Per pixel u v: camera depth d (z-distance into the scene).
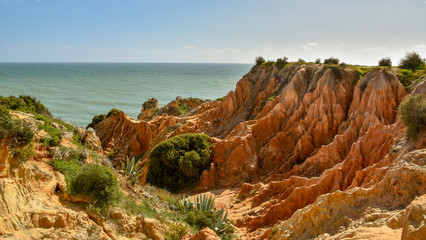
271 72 54.16
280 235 18.28
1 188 13.27
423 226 8.84
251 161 36.00
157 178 37.22
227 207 28.80
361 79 37.44
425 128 18.83
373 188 15.82
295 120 38.06
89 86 196.75
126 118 57.97
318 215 16.53
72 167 18.42
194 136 39.47
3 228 12.82
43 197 15.46
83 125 95.00
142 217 18.19
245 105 52.19
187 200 25.23
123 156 52.97
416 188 14.21
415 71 36.31
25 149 15.04
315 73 42.66
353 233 12.31
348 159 25.05
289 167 33.91
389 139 24.00
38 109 43.31
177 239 18.72
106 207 17.12
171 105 80.44
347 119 35.59
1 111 14.82
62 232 14.49
